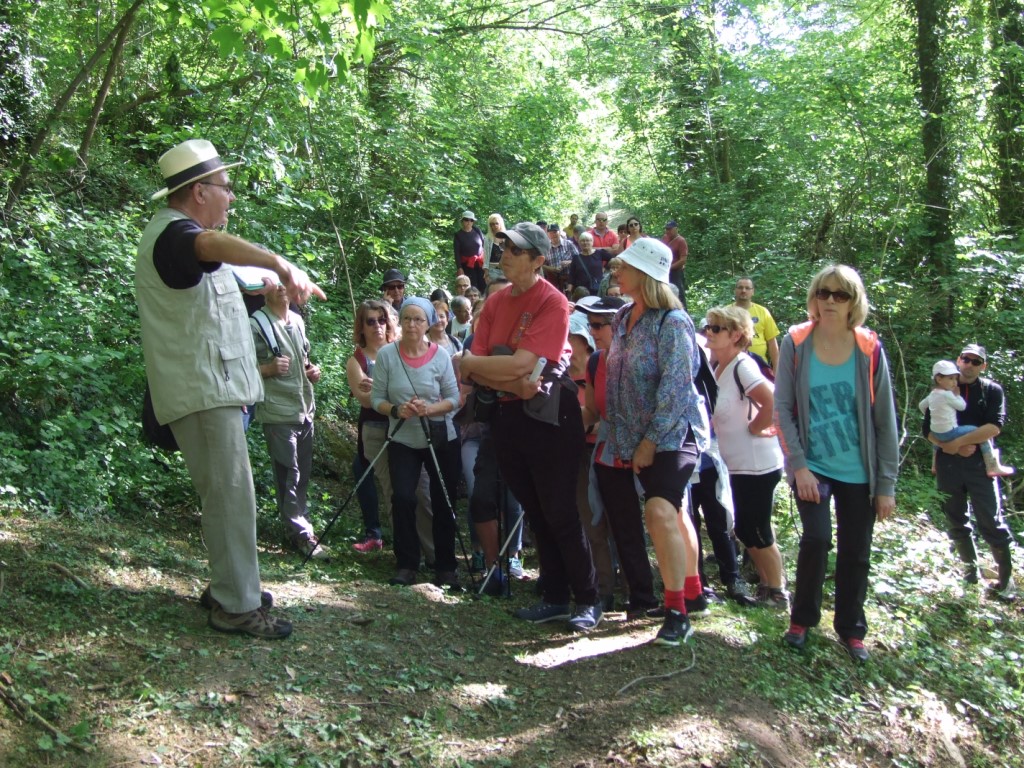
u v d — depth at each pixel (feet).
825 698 13.78
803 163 51.98
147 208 27.63
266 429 18.89
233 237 11.03
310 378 19.26
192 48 34.40
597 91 67.05
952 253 46.11
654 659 13.52
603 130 73.82
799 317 44.42
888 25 52.42
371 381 20.57
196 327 11.68
